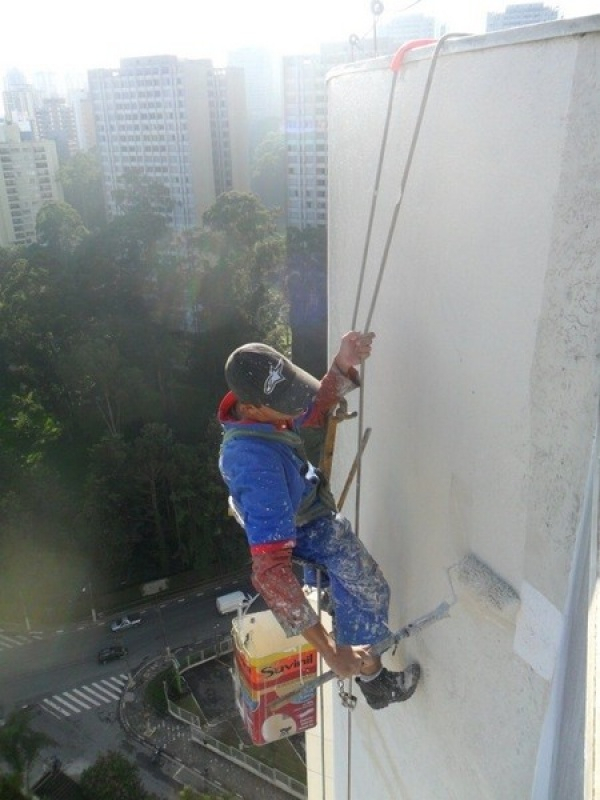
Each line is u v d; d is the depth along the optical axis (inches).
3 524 933.8
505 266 71.4
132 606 977.5
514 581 76.4
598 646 52.2
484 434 79.4
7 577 941.8
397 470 107.0
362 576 93.7
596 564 56.1
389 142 96.5
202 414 1192.2
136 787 689.0
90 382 1117.1
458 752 96.0
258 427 82.8
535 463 69.9
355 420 126.0
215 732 796.6
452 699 95.5
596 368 59.4
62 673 882.8
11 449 1085.8
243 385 79.8
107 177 2076.8
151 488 969.5
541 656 71.5
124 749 780.0
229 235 1275.8
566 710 62.4
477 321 78.1
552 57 61.4
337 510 98.1
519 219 68.2
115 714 824.9
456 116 78.1
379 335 108.3
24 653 912.9
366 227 108.5
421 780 114.9
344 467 135.6
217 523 995.9
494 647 81.9
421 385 94.5
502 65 68.6
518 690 77.3
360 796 157.3
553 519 67.6
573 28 58.0
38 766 752.3
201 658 891.4
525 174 66.7
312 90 1566.2
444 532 92.5
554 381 65.5
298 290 1263.5
